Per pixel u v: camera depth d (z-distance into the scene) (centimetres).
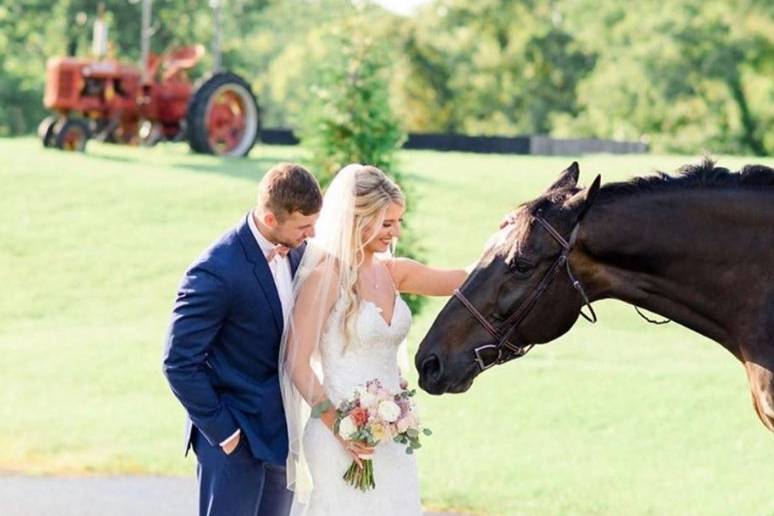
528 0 6762
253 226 545
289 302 551
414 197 1345
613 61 6331
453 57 6531
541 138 3531
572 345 1441
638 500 880
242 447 541
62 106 2553
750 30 5597
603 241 575
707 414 1111
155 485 923
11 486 913
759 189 580
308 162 1308
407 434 541
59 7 6669
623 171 2442
